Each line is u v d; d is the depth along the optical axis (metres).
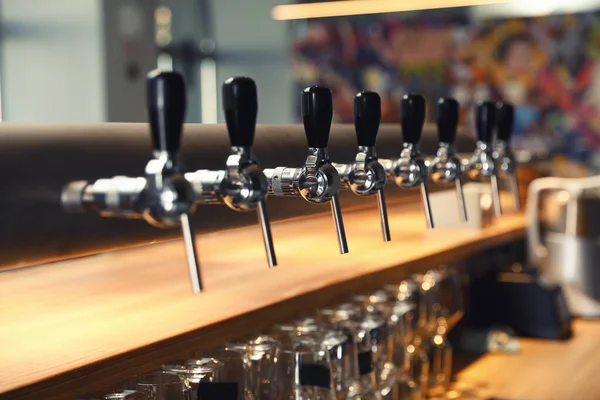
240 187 1.01
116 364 1.18
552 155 5.67
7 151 0.93
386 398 1.79
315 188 1.13
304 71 6.50
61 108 5.49
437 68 5.96
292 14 3.22
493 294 2.84
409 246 2.35
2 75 5.59
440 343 2.23
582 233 3.12
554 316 2.79
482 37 5.82
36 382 1.05
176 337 1.30
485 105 1.75
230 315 1.43
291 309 1.61
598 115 5.55
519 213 3.46
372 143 1.27
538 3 5.65
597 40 5.53
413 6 2.83
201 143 1.25
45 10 5.46
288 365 1.56
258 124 1.52
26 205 0.95
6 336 1.29
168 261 2.04
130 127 1.15
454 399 2.16
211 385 1.32
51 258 1.00
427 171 1.45
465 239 2.54
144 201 0.89
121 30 5.43
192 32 7.25
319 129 1.13
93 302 1.54
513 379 2.34
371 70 6.18
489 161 1.77
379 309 1.89
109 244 1.07
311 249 2.24
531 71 5.71
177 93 0.88
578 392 2.22
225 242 2.35
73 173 0.99
